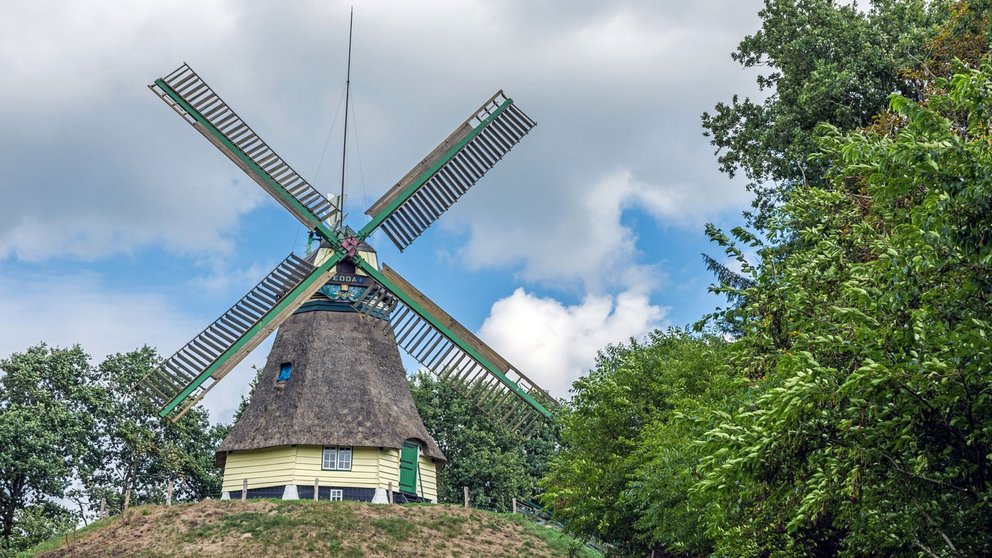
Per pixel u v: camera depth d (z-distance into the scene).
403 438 41.44
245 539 34.81
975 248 11.27
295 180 39.34
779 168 34.16
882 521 12.15
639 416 28.02
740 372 16.09
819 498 11.82
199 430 56.31
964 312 11.52
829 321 13.59
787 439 12.13
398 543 35.84
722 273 37.19
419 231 40.88
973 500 11.84
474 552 36.38
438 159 41.25
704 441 13.03
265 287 38.56
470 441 60.19
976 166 11.22
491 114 42.44
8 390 49.97
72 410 51.03
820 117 32.28
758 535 15.21
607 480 26.75
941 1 33.06
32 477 47.03
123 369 53.88
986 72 12.37
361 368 42.72
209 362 36.59
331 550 34.38
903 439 11.37
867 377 11.28
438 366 39.84
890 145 12.09
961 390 11.10
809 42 32.94
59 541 36.25
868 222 15.44
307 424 40.38
